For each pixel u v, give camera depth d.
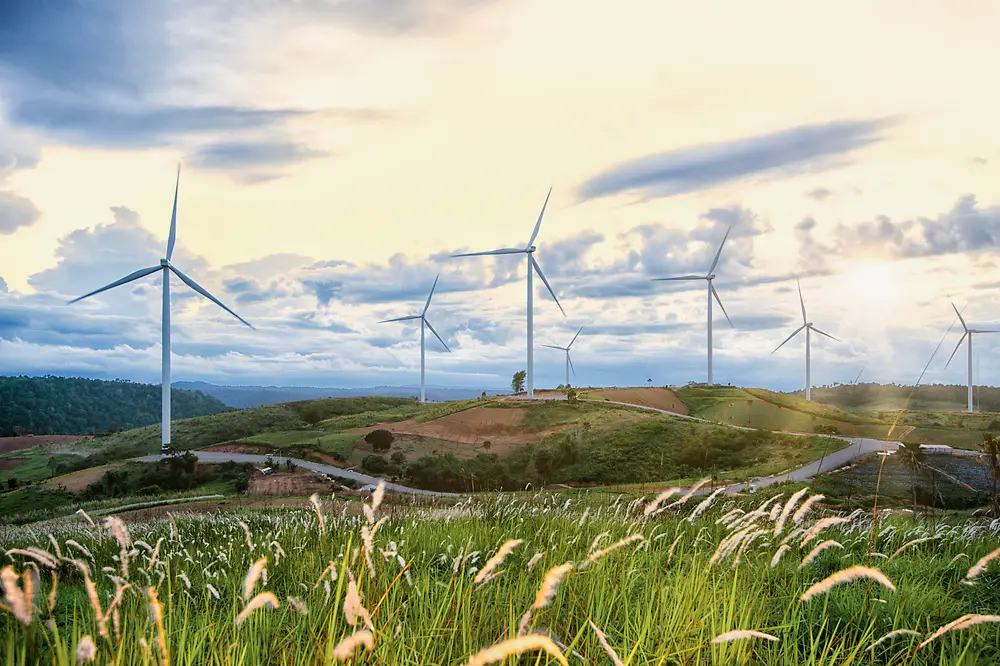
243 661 5.02
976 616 3.97
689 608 5.89
